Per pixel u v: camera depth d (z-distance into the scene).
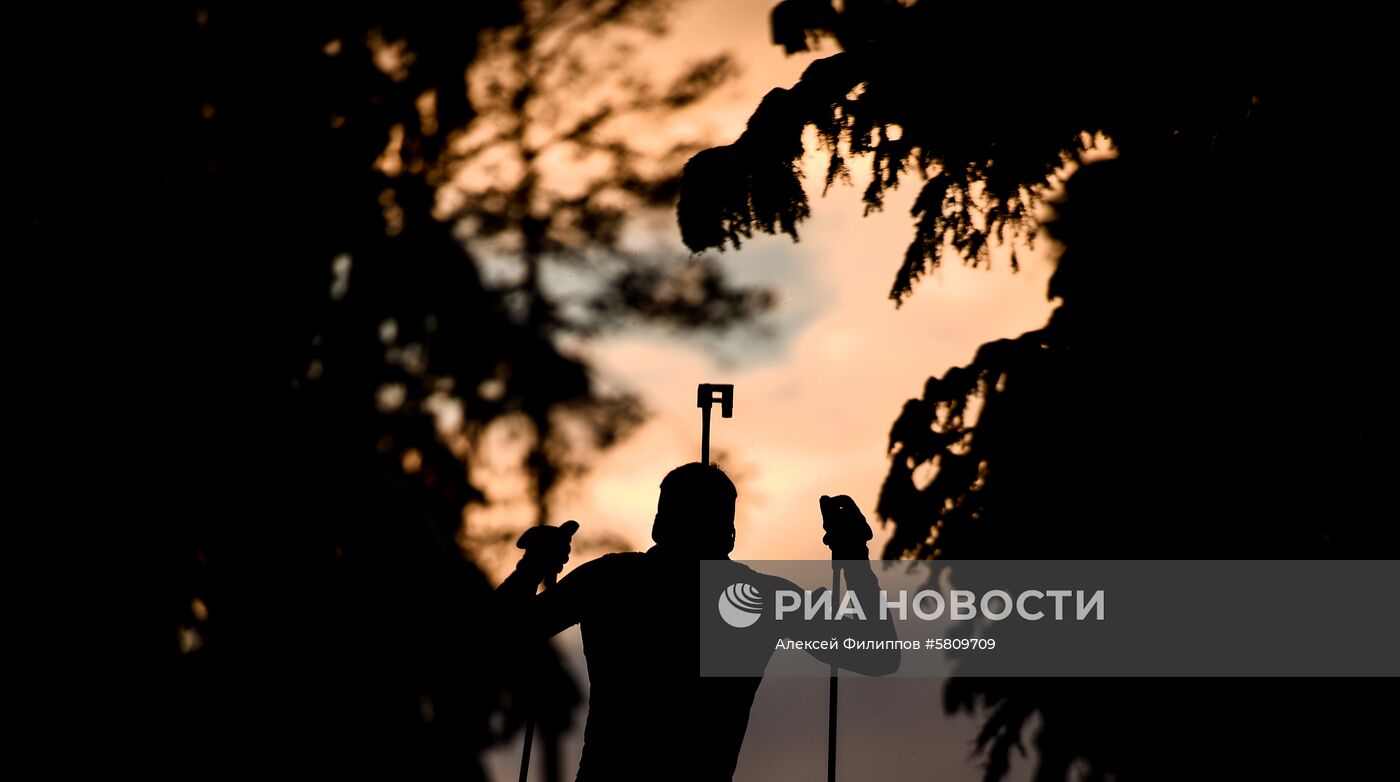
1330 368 3.22
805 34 4.32
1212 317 3.38
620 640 2.42
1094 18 3.09
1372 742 3.30
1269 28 3.03
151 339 4.89
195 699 4.70
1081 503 3.53
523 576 2.57
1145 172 3.54
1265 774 3.41
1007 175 3.09
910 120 3.07
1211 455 3.38
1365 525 3.22
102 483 4.57
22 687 4.42
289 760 4.89
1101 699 3.70
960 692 4.12
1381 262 3.13
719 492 2.56
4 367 4.60
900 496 3.71
